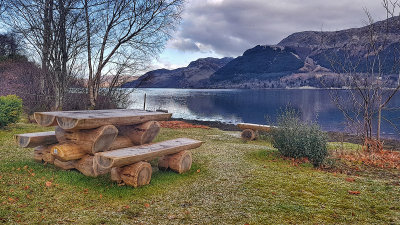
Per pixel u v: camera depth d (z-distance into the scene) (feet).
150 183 18.21
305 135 26.48
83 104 55.11
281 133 27.94
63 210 13.51
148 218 12.99
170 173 20.83
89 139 18.57
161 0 56.44
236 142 39.93
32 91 55.77
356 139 55.21
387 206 14.98
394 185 18.97
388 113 130.93
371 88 31.19
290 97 352.49
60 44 51.03
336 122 101.50
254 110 163.43
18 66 62.28
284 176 21.06
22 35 49.98
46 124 18.90
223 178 20.36
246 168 23.36
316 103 224.74
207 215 13.55
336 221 13.00
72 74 53.57
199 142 22.82
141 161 17.69
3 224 11.46
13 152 24.84
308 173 22.03
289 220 13.07
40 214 12.84
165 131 47.47
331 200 15.92
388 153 30.68
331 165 24.88
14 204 13.70
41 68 55.06
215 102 245.86
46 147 21.07
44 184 16.87
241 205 15.01
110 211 13.65
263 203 15.34
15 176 17.97
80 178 18.33
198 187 18.16
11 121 37.11
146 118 22.53
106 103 57.21
